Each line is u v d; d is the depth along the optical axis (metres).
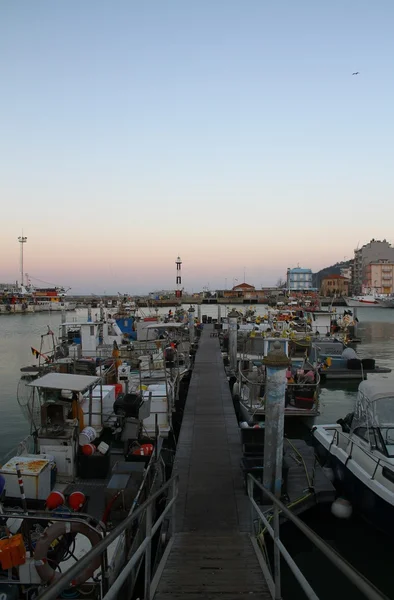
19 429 16.92
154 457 10.85
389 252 123.38
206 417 15.30
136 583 8.05
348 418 12.33
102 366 20.78
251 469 9.43
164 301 115.06
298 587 8.21
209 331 44.28
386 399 9.95
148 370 20.95
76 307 98.50
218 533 7.61
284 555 4.73
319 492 9.84
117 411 13.82
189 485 9.66
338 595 8.02
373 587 2.13
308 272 133.12
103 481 10.27
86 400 14.23
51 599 2.47
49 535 6.25
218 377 22.50
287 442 13.38
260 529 7.92
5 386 24.25
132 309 52.28
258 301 123.81
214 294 145.62
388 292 115.44
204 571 6.34
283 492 9.43
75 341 31.20
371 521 9.25
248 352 27.72
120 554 7.17
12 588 6.21
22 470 9.03
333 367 27.19
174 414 16.52
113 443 13.55
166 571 6.33
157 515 9.91
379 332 53.06
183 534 7.57
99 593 6.25
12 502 8.95
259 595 5.70
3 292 119.06
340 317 48.28
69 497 8.78
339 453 10.67
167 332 33.03
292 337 28.47
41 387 10.87
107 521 8.25
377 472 9.23
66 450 10.27
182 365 24.69
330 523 10.02
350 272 142.38
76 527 6.31
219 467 10.71
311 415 17.03
